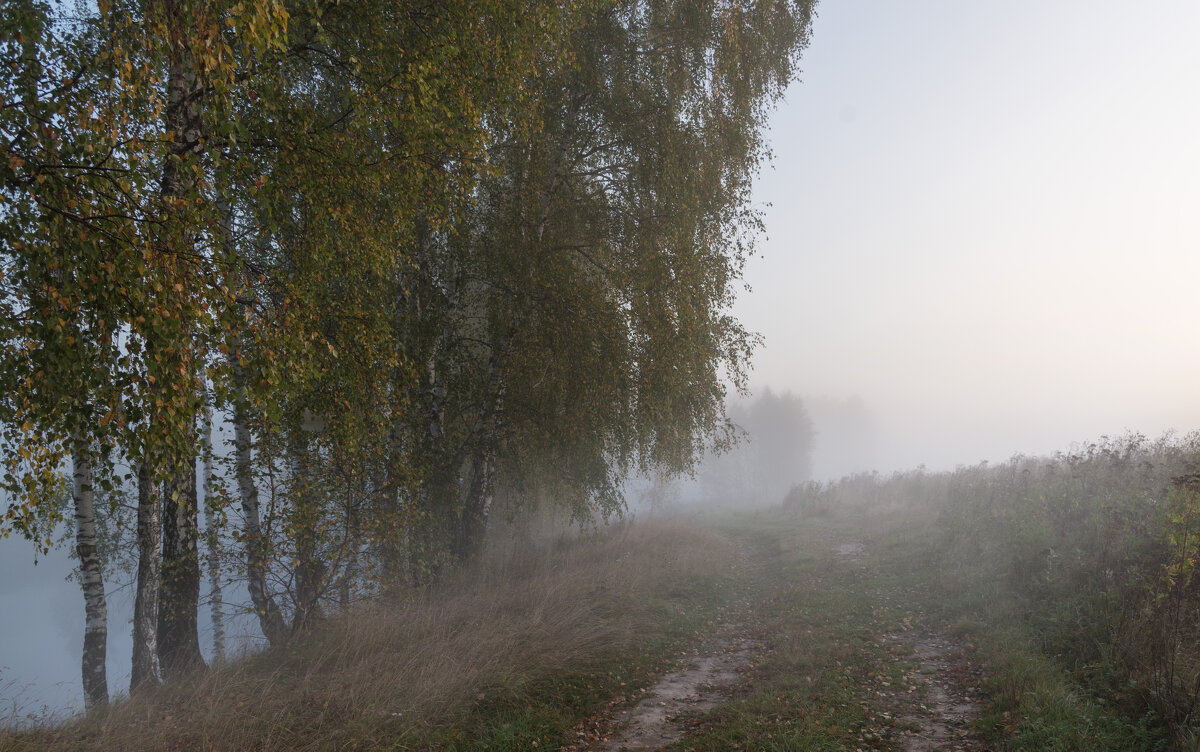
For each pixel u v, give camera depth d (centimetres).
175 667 757
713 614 1022
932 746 496
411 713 575
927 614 872
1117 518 805
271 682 638
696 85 1200
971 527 1172
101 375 382
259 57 434
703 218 1231
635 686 695
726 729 552
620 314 1158
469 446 1231
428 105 635
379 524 842
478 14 701
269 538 775
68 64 454
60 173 377
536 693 646
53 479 407
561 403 1221
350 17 658
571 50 1074
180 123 545
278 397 564
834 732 525
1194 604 578
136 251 376
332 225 679
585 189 1284
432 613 862
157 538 748
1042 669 580
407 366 777
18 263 378
